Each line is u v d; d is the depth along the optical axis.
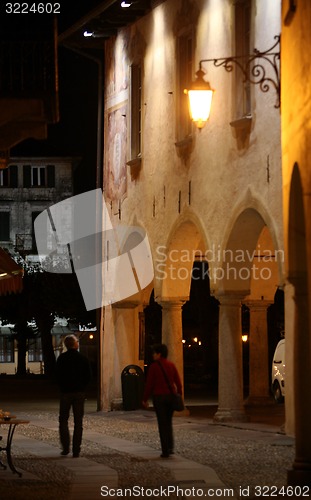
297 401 13.70
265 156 21.45
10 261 22.41
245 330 55.78
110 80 31.45
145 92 28.50
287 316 20.38
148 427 24.19
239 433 21.44
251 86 22.11
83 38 32.00
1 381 59.69
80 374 17.75
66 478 14.82
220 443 19.53
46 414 30.53
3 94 17.77
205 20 24.64
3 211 80.69
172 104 26.67
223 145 23.56
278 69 20.69
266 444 19.02
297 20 13.87
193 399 38.69
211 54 24.31
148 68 28.31
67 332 77.25
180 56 26.47
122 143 30.25
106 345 31.33
